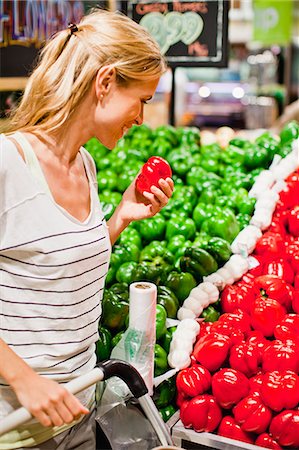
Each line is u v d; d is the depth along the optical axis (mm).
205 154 3490
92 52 1588
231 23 9492
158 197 1940
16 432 1653
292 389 1829
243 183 3123
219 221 2686
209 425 1903
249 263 2578
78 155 1829
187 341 2123
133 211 2006
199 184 3215
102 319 2236
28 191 1552
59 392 1381
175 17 4043
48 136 1646
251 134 6285
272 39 8094
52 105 1609
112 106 1641
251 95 9758
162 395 2059
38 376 1417
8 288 1594
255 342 2109
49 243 1573
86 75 1591
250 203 2902
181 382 1963
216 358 2014
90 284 1689
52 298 1610
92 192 1789
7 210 1530
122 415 1922
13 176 1527
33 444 1687
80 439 1829
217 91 9977
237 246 2586
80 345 1710
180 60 4086
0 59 3943
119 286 2402
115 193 3223
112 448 1914
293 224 2850
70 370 1695
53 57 1636
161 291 2352
